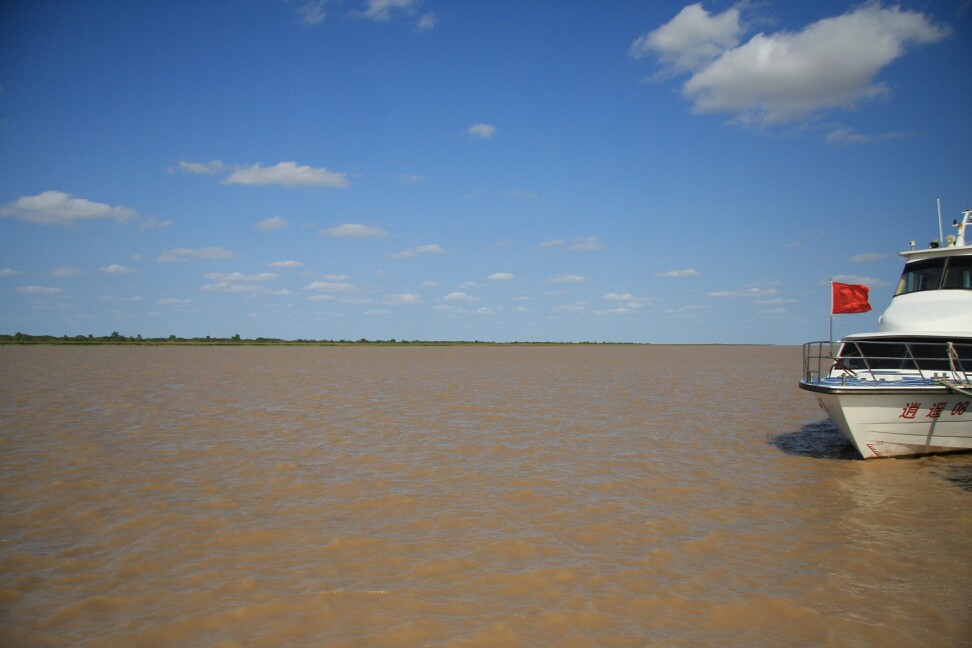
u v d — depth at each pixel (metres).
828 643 8.54
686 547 11.63
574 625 8.91
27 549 11.48
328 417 25.64
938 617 9.17
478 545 11.70
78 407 27.83
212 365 58.62
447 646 8.41
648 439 21.30
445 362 72.44
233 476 16.25
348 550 11.47
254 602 9.55
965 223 19.64
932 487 15.27
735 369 60.84
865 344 19.44
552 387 39.53
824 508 13.81
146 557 11.16
